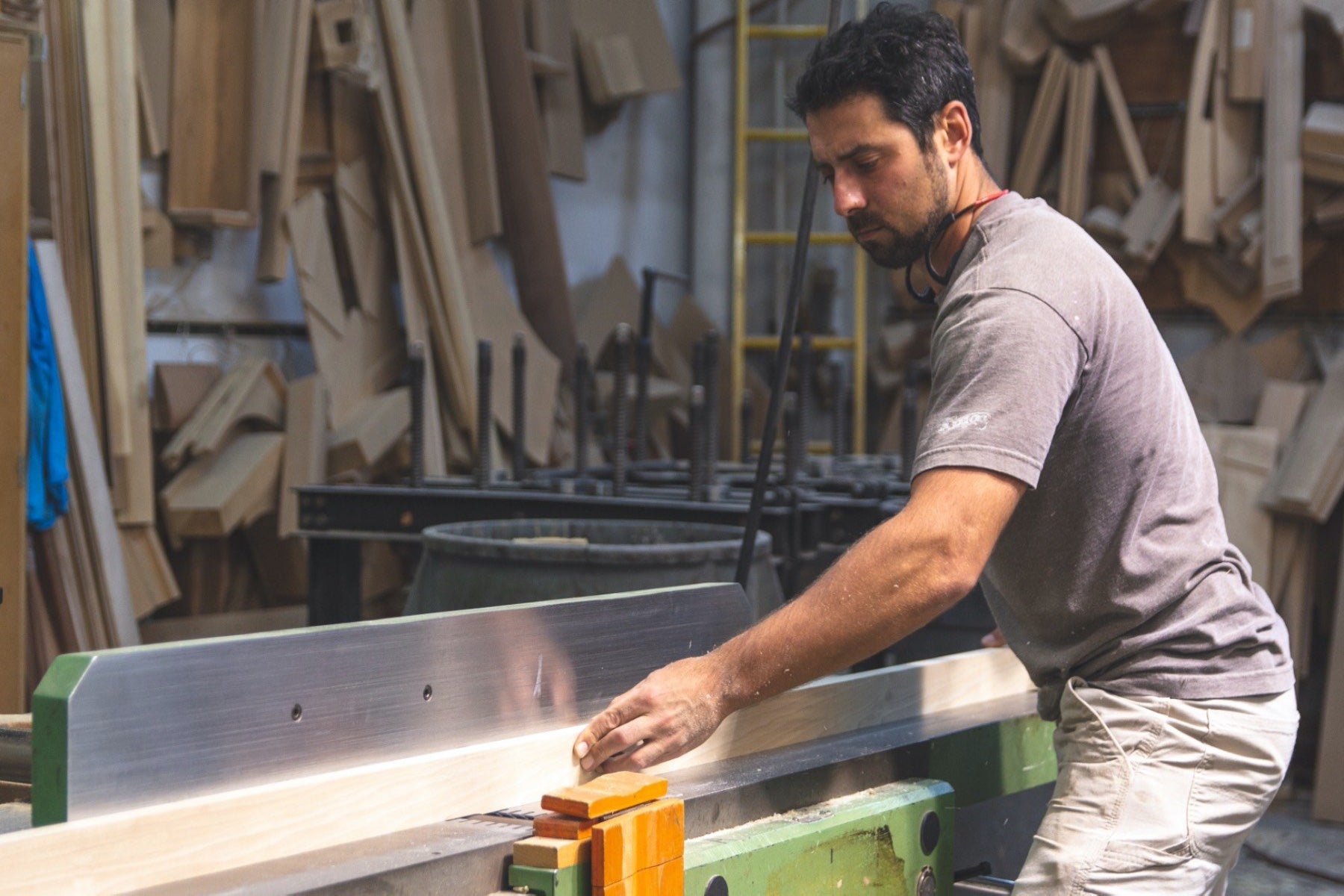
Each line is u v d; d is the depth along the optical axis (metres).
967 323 1.19
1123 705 1.30
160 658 0.95
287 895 0.87
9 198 2.82
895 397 5.50
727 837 1.15
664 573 2.02
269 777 1.02
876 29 1.28
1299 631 4.15
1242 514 4.23
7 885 0.83
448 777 1.10
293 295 4.42
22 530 2.86
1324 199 4.47
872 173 1.29
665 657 1.39
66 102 3.58
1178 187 4.81
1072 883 1.26
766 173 5.79
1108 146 4.94
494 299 4.69
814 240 5.52
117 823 0.89
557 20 5.14
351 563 3.13
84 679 0.90
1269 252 4.44
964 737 1.51
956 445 1.15
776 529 2.61
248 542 4.16
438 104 4.66
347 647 1.08
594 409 5.02
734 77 5.68
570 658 1.28
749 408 3.98
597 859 0.99
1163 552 1.28
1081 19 4.73
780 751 1.36
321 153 4.41
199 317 4.16
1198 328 4.84
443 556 2.15
